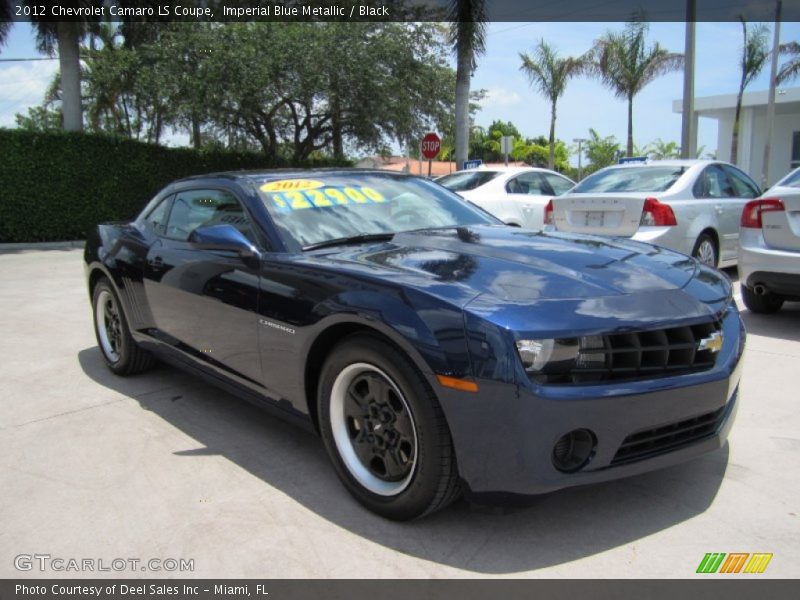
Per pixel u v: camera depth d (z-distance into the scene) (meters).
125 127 25.17
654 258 3.08
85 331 6.17
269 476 3.11
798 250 5.36
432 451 2.41
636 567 2.34
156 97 16.48
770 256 5.45
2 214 14.07
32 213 14.41
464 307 2.36
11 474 3.19
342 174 4.02
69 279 9.41
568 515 2.69
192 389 4.41
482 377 2.26
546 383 2.26
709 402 2.55
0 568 2.43
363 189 3.87
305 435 3.61
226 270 3.40
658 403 2.40
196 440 3.55
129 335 4.50
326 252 3.17
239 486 3.02
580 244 3.24
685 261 3.16
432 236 3.38
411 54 17.88
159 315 4.06
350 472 2.78
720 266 7.45
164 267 3.93
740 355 2.75
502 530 2.58
